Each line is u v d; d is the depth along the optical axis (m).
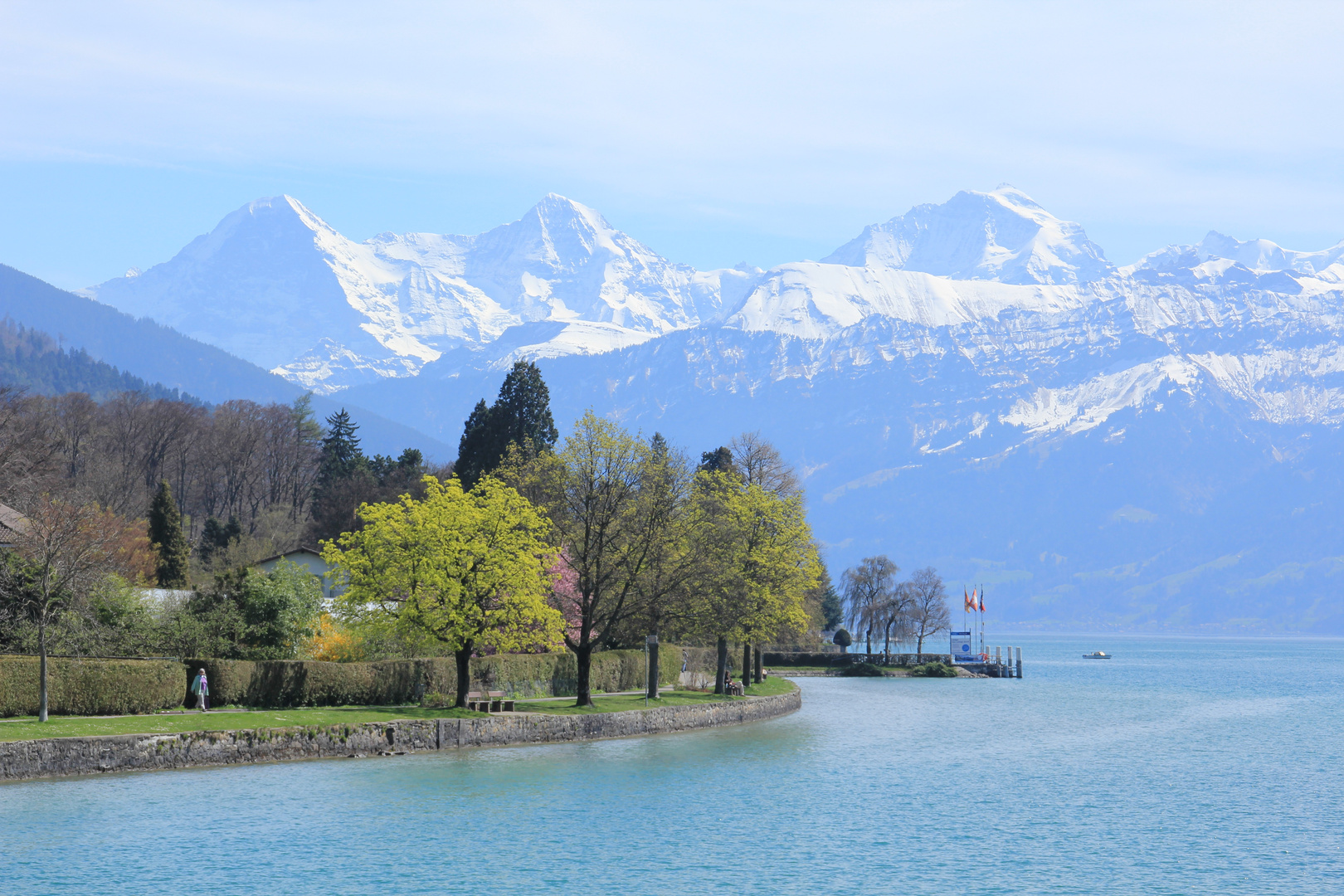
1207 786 66.81
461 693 71.31
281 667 64.69
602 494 78.75
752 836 50.56
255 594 70.75
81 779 52.12
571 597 82.88
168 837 45.44
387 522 70.12
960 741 86.44
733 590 85.19
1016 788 64.75
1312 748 86.38
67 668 56.19
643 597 82.00
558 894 41.44
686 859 46.44
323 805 52.03
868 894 42.28
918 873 45.28
